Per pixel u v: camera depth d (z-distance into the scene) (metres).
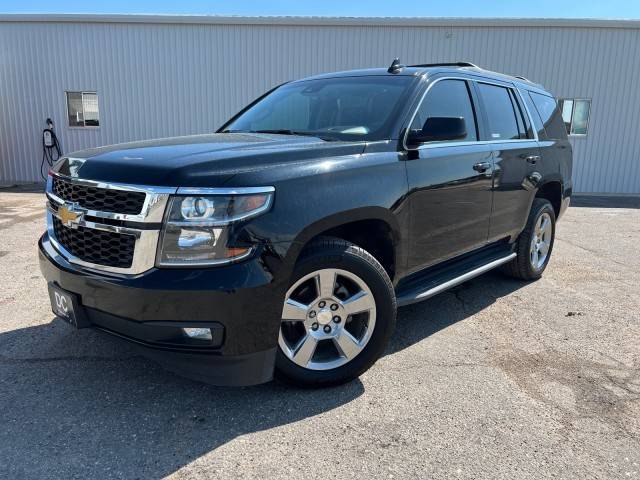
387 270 3.32
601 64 14.14
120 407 2.79
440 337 3.84
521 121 4.92
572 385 3.11
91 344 3.56
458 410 2.81
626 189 14.80
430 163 3.45
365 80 3.90
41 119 15.02
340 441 2.52
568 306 4.58
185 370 2.52
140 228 2.41
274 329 2.58
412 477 2.26
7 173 15.41
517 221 4.79
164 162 2.51
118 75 14.62
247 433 2.58
